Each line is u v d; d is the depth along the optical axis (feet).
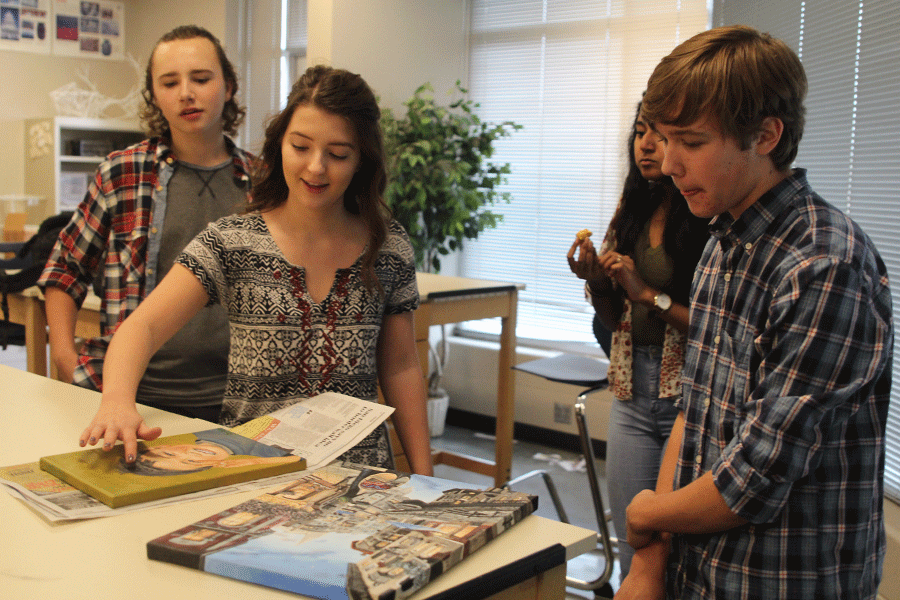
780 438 2.80
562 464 12.72
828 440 2.98
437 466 12.60
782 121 2.93
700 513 3.06
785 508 3.02
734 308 3.23
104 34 19.43
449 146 13.71
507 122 13.75
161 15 18.76
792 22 8.91
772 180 3.12
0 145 18.10
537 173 14.55
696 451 3.42
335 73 4.11
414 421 4.73
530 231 14.74
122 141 19.22
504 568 2.50
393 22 14.10
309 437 3.73
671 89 2.95
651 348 5.59
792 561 3.02
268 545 2.52
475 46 15.30
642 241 5.70
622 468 5.75
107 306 6.03
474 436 14.34
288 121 4.15
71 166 18.44
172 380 5.87
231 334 4.37
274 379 4.23
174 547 2.51
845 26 7.67
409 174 13.50
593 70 13.75
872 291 2.88
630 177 5.76
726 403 3.25
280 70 16.70
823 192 8.07
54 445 3.66
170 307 4.06
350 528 2.67
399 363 4.78
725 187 2.99
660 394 5.45
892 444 6.98
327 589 2.24
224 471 3.22
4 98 18.08
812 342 2.78
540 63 14.38
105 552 2.58
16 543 2.64
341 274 4.34
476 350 14.67
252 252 4.23
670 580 3.46
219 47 6.18
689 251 5.23
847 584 3.07
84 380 5.64
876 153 7.11
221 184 6.26
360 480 3.21
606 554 7.70
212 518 2.77
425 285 10.08
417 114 13.44
